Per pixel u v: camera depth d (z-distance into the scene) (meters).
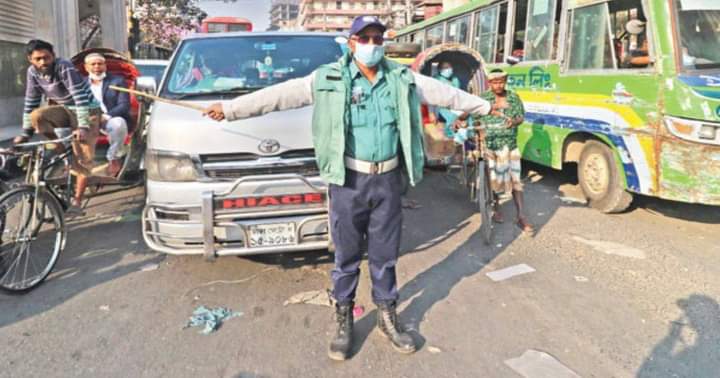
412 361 3.06
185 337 3.32
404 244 5.10
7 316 3.60
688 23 5.23
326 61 5.02
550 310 3.70
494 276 4.30
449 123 6.98
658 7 5.28
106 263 4.54
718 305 3.78
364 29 2.68
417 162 2.98
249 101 2.87
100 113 4.95
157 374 2.93
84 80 4.77
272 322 3.51
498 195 5.64
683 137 5.08
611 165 6.04
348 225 3.03
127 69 6.55
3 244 4.00
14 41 11.67
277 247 3.77
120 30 19.53
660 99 5.25
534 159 7.59
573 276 4.31
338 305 3.17
